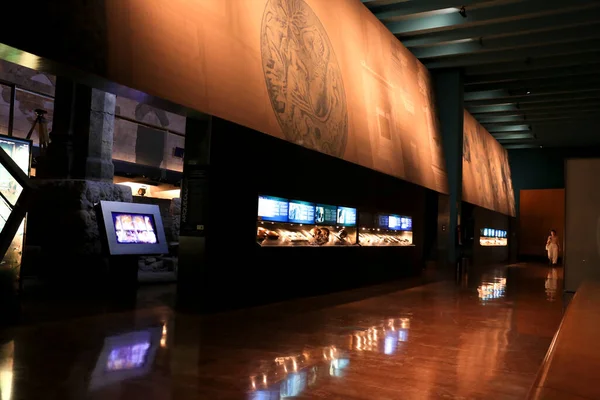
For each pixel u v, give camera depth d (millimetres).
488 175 27594
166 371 4559
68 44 5652
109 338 5684
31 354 4852
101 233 9289
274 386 4273
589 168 12852
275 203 9805
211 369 4699
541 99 23125
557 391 3262
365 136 13078
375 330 7000
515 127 29109
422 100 18109
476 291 12586
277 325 7047
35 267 9773
